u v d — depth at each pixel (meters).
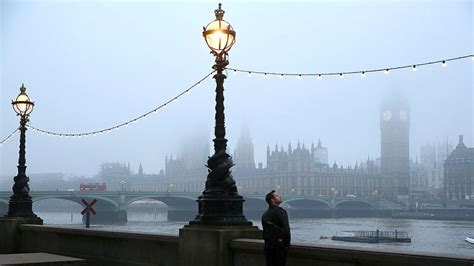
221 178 10.54
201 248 10.27
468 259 6.63
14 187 18.33
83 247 14.39
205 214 10.42
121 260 12.91
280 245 8.07
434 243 93.94
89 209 24.81
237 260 9.91
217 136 10.73
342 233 107.19
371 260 7.64
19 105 18.45
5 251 17.61
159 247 11.82
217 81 10.84
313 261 8.56
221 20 10.75
